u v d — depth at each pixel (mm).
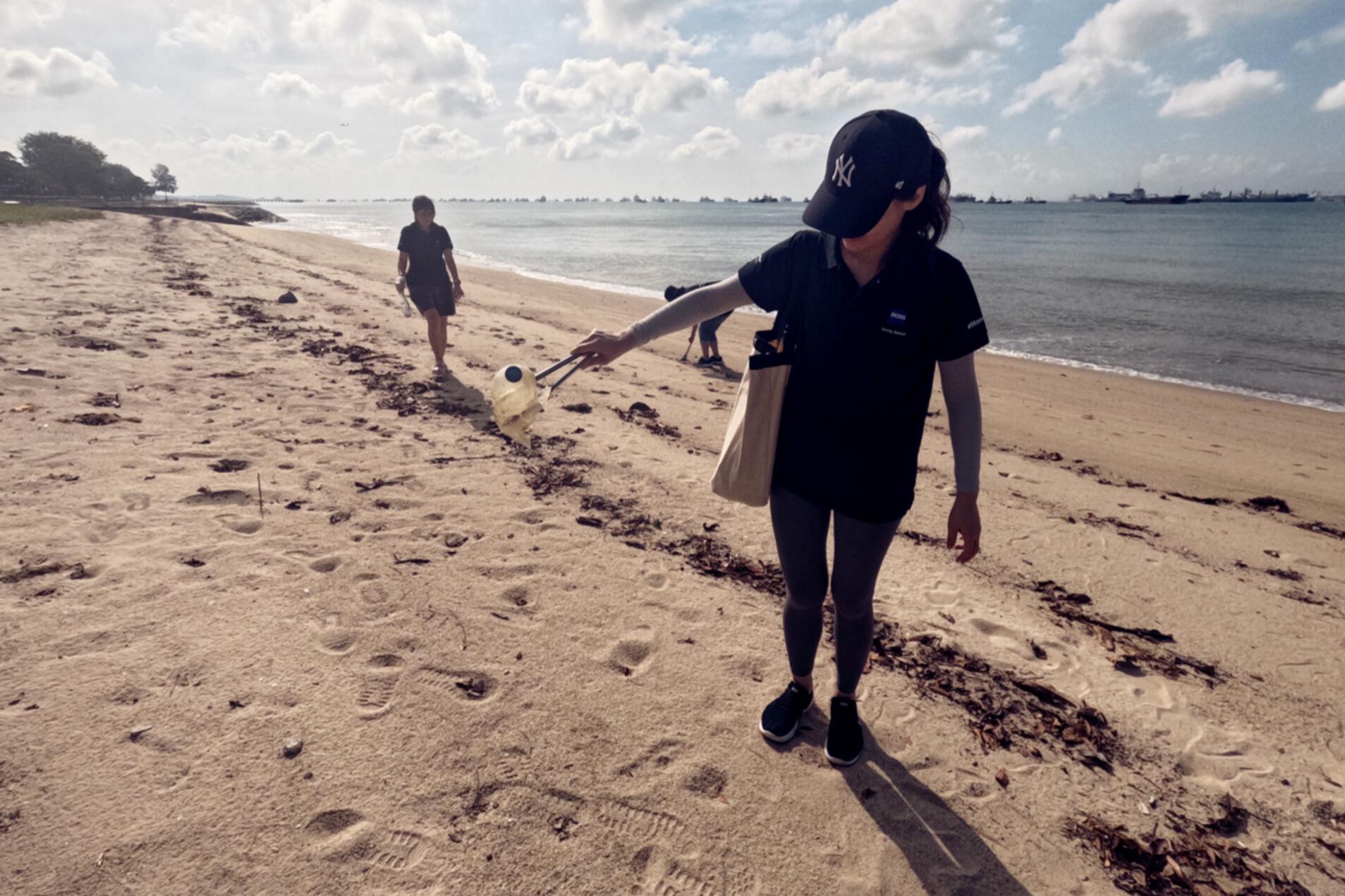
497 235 64312
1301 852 2201
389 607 3020
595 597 3283
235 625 2771
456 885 1842
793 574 2301
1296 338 15422
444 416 5781
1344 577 4379
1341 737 2771
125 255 15406
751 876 1979
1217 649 3377
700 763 2355
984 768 2465
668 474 4984
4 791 1945
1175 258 36719
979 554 4246
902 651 3117
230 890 1754
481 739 2344
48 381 5461
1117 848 2170
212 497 3846
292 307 10438
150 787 2014
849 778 2363
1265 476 6836
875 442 2055
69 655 2504
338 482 4246
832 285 1971
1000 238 57906
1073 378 11617
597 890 1882
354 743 2260
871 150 1752
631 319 14906
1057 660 3164
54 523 3373
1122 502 5590
